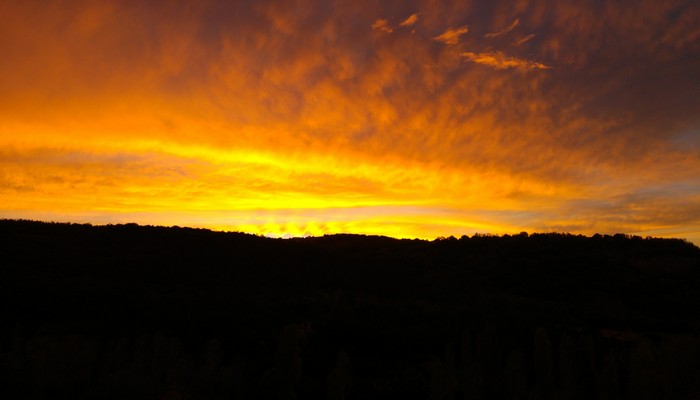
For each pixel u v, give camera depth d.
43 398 18.66
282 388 20.39
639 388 19.36
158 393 19.38
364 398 21.02
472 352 24.50
